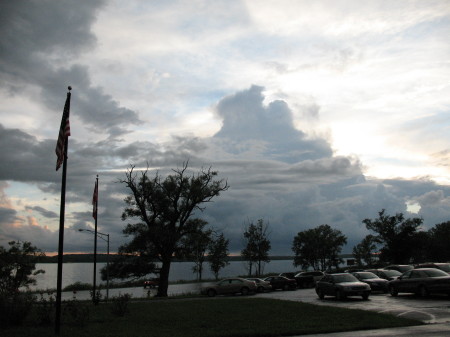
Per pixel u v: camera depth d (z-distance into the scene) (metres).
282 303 23.28
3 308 17.16
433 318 16.25
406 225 71.62
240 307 22.14
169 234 46.03
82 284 66.81
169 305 25.05
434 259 83.69
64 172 15.45
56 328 14.63
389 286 26.47
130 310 22.75
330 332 14.25
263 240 70.19
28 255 36.69
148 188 47.78
